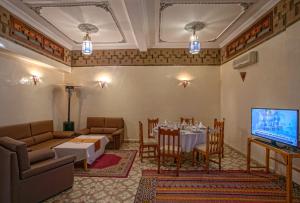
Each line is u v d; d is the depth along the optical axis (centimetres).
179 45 627
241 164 416
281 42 343
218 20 435
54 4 363
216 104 639
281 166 353
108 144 547
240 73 494
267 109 328
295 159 312
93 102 654
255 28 425
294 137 275
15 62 438
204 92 640
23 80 464
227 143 580
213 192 291
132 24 411
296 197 274
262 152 403
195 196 280
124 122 649
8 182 236
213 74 640
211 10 388
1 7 355
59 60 577
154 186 312
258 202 263
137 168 392
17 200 238
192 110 641
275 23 358
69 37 547
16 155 238
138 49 647
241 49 492
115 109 651
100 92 652
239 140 503
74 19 427
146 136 645
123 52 650
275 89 360
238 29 488
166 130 362
